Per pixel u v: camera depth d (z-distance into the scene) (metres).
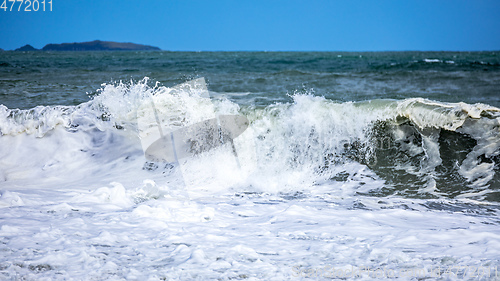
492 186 4.39
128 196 4.25
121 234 3.03
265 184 4.99
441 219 3.61
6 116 6.88
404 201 4.28
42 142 6.54
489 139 4.62
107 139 6.41
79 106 6.88
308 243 2.94
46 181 5.55
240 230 3.26
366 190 4.68
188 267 2.46
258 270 2.44
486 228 3.24
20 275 2.29
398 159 5.00
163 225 3.28
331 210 3.90
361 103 5.43
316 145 5.44
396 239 2.94
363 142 5.25
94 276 2.31
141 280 2.28
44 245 2.74
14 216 3.46
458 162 4.69
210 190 4.89
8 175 5.85
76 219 3.31
